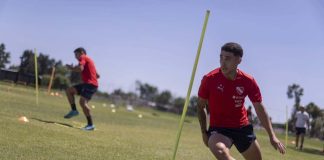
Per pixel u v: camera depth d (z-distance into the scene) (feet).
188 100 21.34
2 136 27.14
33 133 30.19
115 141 33.45
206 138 19.19
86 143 29.86
